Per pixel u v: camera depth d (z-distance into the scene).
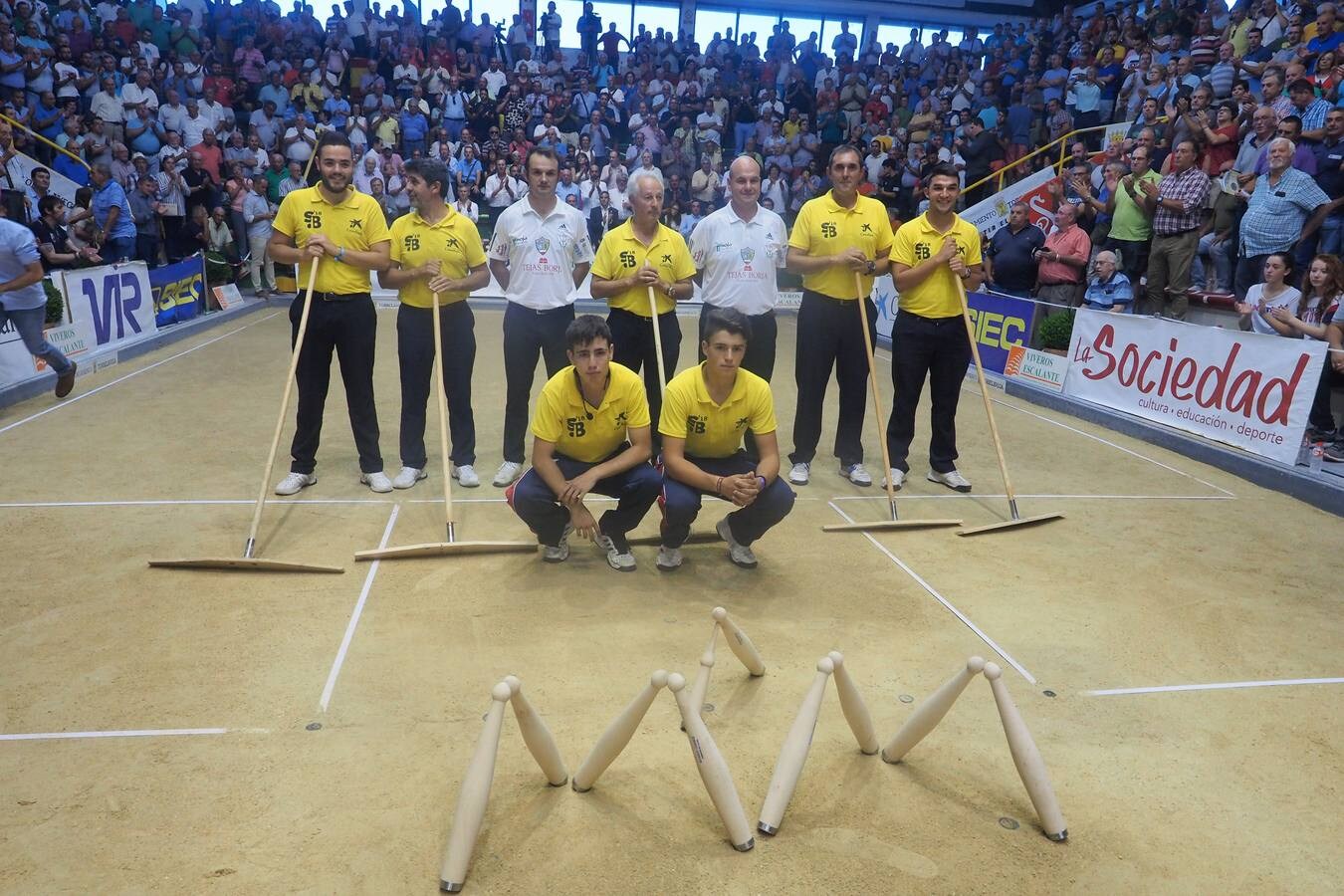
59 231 9.17
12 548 4.34
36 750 2.82
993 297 9.48
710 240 5.48
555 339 5.41
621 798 2.71
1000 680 2.67
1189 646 3.79
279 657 3.43
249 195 13.09
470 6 20.53
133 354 9.01
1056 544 4.90
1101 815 2.71
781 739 3.04
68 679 3.23
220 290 11.88
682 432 4.13
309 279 4.86
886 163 15.55
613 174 15.12
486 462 6.02
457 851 2.31
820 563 4.53
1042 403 8.41
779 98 18.88
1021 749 2.61
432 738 2.97
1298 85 9.16
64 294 7.90
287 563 4.14
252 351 9.69
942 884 2.40
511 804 2.66
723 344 3.84
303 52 17.14
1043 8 21.22
